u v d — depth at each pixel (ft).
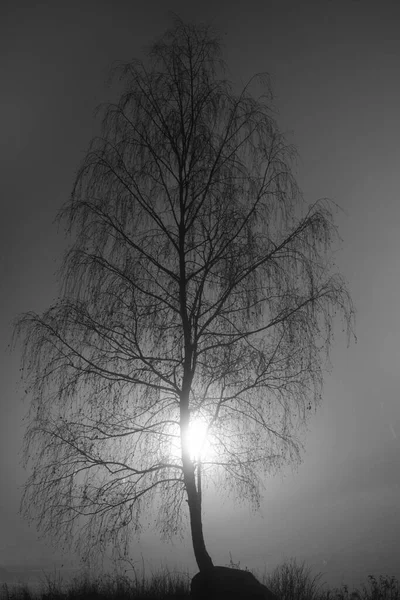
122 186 46.91
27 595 59.72
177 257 45.91
